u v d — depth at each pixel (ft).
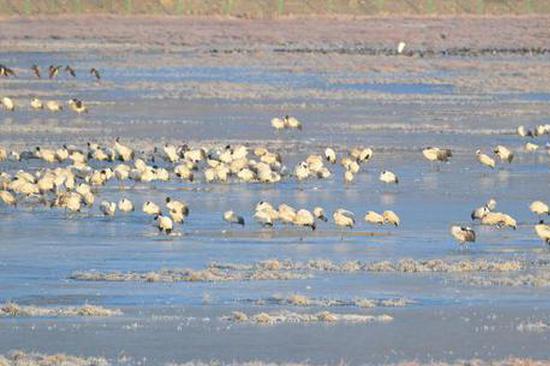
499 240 495.41
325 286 405.39
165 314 363.97
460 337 337.11
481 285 408.05
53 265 437.17
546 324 353.51
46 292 393.50
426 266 436.35
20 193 585.63
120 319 356.79
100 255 456.04
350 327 347.56
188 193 607.78
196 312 366.63
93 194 600.39
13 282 408.05
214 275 417.90
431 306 376.89
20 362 306.14
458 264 438.81
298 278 416.67
